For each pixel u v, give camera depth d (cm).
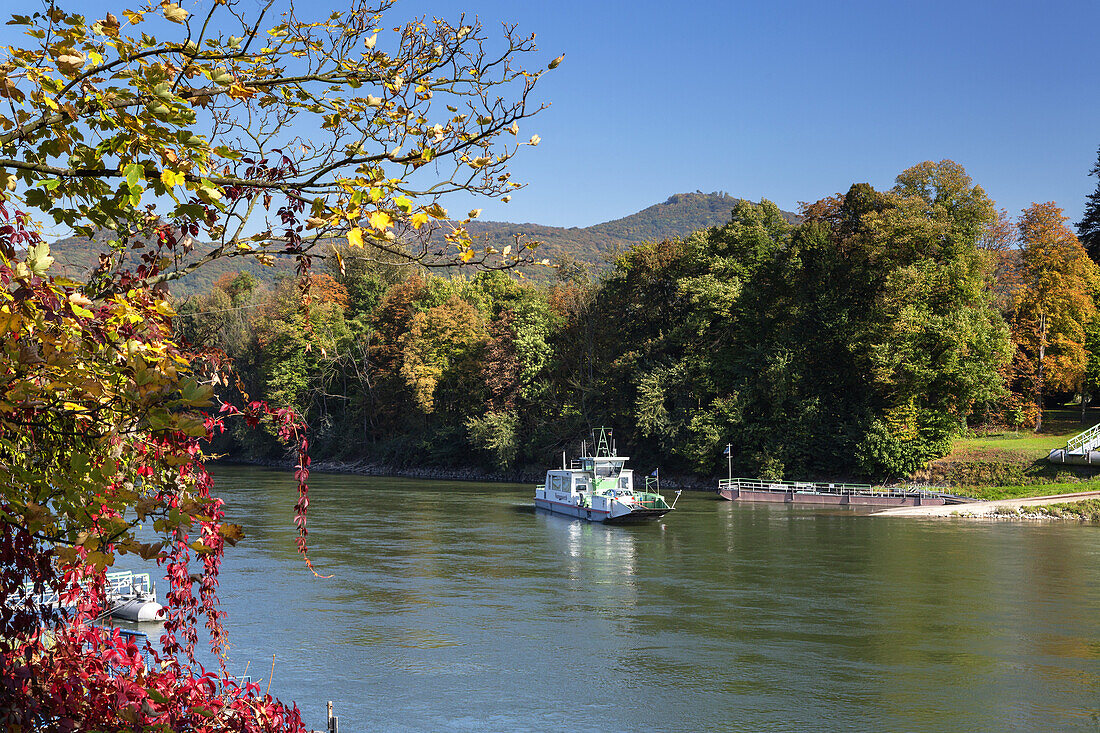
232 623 3075
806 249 8744
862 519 6431
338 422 12781
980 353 7862
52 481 520
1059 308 8669
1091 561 4444
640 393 9388
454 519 6397
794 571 4212
